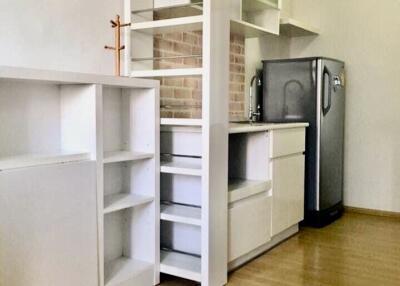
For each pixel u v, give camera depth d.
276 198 3.27
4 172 1.73
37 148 2.16
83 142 2.17
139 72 2.62
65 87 2.22
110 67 2.60
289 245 3.37
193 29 2.69
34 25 2.14
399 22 4.20
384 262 2.99
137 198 2.48
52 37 2.23
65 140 2.24
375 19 4.32
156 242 2.57
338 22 4.52
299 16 4.74
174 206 2.76
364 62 4.39
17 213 1.77
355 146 4.48
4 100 2.00
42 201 1.87
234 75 3.99
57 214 1.94
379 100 4.33
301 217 3.70
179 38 3.16
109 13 2.57
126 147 2.62
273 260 3.03
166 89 3.04
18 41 2.07
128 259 2.63
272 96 4.05
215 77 2.42
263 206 3.09
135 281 2.42
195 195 2.75
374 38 4.33
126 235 2.67
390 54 4.26
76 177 2.03
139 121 2.56
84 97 2.15
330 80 3.93
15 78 1.76
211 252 2.45
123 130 2.62
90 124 2.14
